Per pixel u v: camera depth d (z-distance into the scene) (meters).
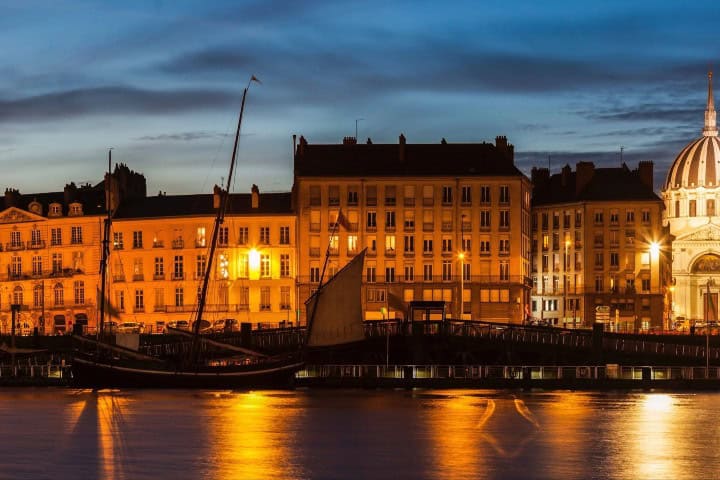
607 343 139.75
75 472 77.88
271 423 99.62
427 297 182.50
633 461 82.62
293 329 141.38
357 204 182.75
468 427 97.94
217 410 107.88
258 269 182.38
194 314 182.50
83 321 188.12
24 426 97.50
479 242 183.38
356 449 86.69
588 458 83.62
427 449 86.88
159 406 111.00
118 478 76.00
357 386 127.94
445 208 183.38
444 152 186.50
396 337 141.88
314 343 132.12
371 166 184.62
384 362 143.25
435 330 142.50
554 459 83.12
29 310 191.25
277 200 185.25
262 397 119.50
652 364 139.38
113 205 188.25
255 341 139.88
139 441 89.88
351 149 187.00
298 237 182.12
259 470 78.69
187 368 125.44
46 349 152.88
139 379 125.50
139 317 185.12
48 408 109.00
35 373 130.00
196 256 183.38
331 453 85.06
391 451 86.00
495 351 144.75
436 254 182.88
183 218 183.75
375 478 76.31
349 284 133.25
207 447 87.19
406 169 184.25
